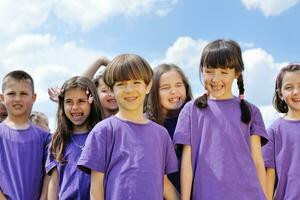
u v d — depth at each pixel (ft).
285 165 12.69
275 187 13.00
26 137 12.86
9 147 12.66
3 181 12.35
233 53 11.08
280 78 13.64
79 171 11.68
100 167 9.88
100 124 10.36
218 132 10.86
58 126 12.55
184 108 11.56
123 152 9.86
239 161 10.62
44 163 12.94
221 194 10.34
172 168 10.66
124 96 10.30
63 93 12.75
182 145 11.30
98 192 9.83
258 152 11.19
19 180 12.30
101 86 14.99
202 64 11.37
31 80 13.75
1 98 13.83
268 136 12.12
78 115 12.62
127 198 9.41
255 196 10.46
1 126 13.11
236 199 10.31
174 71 13.69
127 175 9.60
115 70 10.34
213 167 10.61
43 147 13.06
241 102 11.34
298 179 12.30
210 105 11.30
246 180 10.52
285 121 13.16
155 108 13.35
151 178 9.67
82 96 12.67
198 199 10.55
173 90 13.44
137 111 10.50
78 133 12.61
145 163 9.77
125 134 10.09
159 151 10.30
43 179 12.82
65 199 11.55
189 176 10.84
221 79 11.05
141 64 10.46
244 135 11.00
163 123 13.30
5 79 13.35
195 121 11.24
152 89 13.47
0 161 12.54
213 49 11.11
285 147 12.80
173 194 10.90
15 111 13.08
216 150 10.71
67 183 11.70
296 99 13.04
